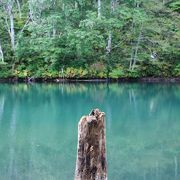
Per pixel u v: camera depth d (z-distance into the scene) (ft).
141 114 62.95
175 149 40.91
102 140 16.78
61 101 74.79
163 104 72.33
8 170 33.78
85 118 16.60
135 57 99.66
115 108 68.13
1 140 44.65
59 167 34.63
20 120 57.21
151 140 45.21
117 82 99.45
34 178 31.91
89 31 96.63
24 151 39.83
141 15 97.86
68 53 99.71
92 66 99.86
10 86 93.86
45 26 98.58
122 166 35.04
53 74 98.58
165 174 33.04
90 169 16.67
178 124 55.21
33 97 78.95
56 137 46.32
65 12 99.55
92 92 85.05
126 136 47.37
